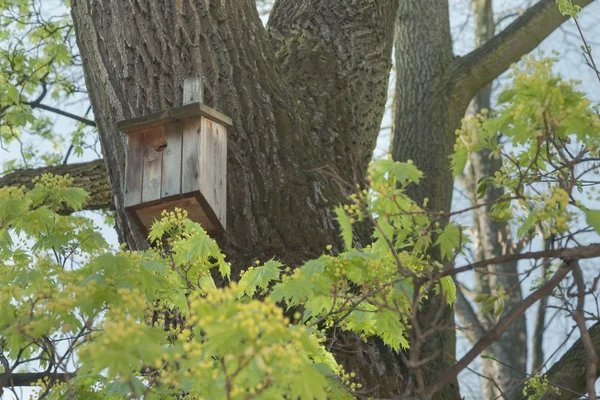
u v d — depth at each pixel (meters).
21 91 11.91
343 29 8.40
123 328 3.14
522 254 3.69
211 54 6.67
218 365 3.60
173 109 5.91
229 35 6.83
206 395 3.18
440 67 11.45
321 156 7.06
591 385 3.53
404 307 4.54
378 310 4.38
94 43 6.86
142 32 6.70
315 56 8.09
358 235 6.62
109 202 8.60
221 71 6.62
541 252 3.68
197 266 4.94
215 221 5.91
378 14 8.67
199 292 4.79
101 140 6.80
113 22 6.80
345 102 7.72
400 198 4.01
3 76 11.57
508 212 3.88
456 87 11.30
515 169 4.10
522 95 3.54
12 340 3.86
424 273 4.36
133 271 4.19
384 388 5.79
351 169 7.23
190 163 5.84
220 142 6.14
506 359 19.89
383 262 4.35
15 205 4.48
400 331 4.66
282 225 6.23
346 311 4.80
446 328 3.62
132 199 5.91
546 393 6.93
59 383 4.54
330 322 4.89
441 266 4.34
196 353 3.08
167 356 3.06
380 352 5.99
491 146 3.77
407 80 11.46
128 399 4.24
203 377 3.19
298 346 3.12
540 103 3.48
